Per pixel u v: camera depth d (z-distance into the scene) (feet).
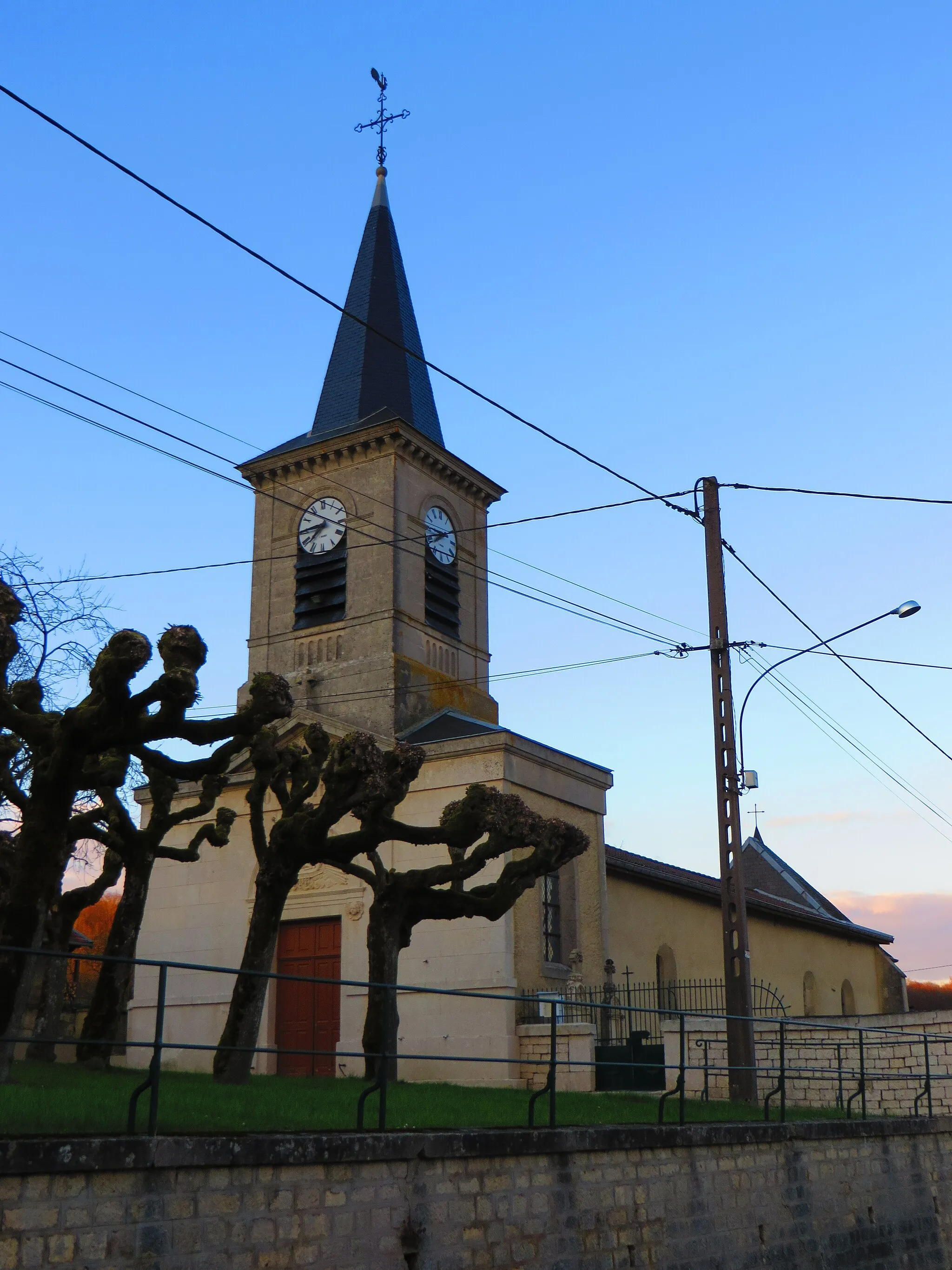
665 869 125.29
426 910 68.33
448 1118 45.75
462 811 65.51
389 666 106.22
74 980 111.96
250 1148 34.60
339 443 113.80
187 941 98.68
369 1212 37.37
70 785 48.29
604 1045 85.92
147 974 99.81
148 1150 32.37
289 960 95.71
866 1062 73.41
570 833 68.08
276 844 63.21
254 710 49.60
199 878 99.76
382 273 129.08
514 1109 52.49
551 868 67.82
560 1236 42.93
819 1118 60.64
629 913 110.63
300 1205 35.68
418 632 110.52
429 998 88.07
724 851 73.31
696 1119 55.67
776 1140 54.19
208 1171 33.81
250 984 60.95
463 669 115.44
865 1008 157.58
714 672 75.87
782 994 136.15
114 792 72.08
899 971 164.45
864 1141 59.98
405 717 105.50
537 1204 42.50
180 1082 54.95
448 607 116.16
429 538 114.42
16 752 67.77
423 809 93.09
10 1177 29.94
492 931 87.10
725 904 72.43
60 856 48.47
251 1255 34.24
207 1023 96.02
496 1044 84.48
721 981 124.26
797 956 142.10
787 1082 74.79
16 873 47.60
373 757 62.69
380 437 112.37
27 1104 38.99
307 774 68.59
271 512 117.91
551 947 93.76
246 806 98.99
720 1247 49.39
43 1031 73.67
